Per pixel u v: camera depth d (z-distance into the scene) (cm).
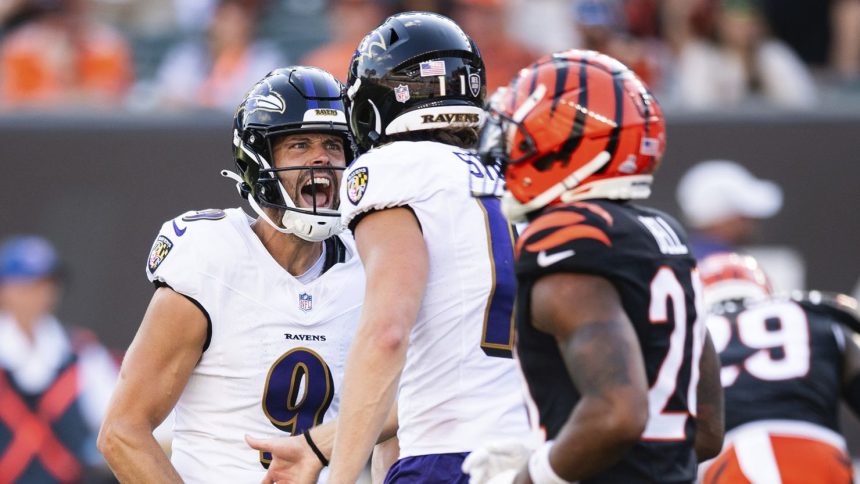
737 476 1503
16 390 2203
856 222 2458
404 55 1110
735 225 2270
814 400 1502
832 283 2459
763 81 2869
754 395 1516
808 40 3288
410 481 1070
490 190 1097
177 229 1225
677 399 927
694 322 948
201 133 2459
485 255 1073
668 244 945
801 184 2469
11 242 2461
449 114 1116
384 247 1047
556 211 929
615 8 2942
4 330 2227
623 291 903
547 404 923
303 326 1230
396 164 1070
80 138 2469
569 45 2952
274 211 1222
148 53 3303
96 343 2433
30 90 2931
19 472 2194
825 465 1484
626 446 864
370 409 1003
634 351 877
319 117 1207
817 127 2467
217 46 3000
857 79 3058
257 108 1213
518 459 964
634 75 982
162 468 1177
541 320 909
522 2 2962
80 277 2448
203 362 1216
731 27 2870
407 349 1028
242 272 1215
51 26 3011
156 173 2459
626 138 948
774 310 1555
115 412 1184
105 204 2462
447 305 1066
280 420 1232
